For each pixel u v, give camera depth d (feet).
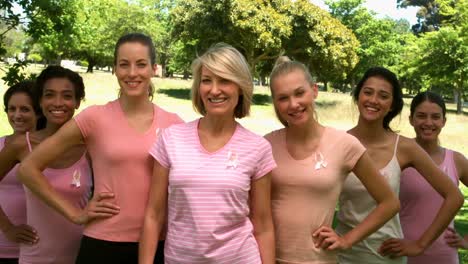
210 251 9.55
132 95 10.77
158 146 10.20
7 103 13.30
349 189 11.43
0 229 12.00
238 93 10.27
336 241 10.30
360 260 11.50
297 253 10.43
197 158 9.79
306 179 10.35
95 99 85.66
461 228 26.71
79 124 10.64
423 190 12.73
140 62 10.80
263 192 10.11
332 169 10.39
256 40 98.37
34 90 12.97
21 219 12.66
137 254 10.53
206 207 9.55
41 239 11.46
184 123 10.53
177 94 101.71
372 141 12.06
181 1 105.50
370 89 11.82
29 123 13.16
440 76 94.89
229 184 9.57
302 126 10.56
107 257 10.42
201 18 100.89
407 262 13.16
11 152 11.99
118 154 10.44
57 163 11.39
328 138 10.64
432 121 13.61
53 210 11.43
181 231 9.71
